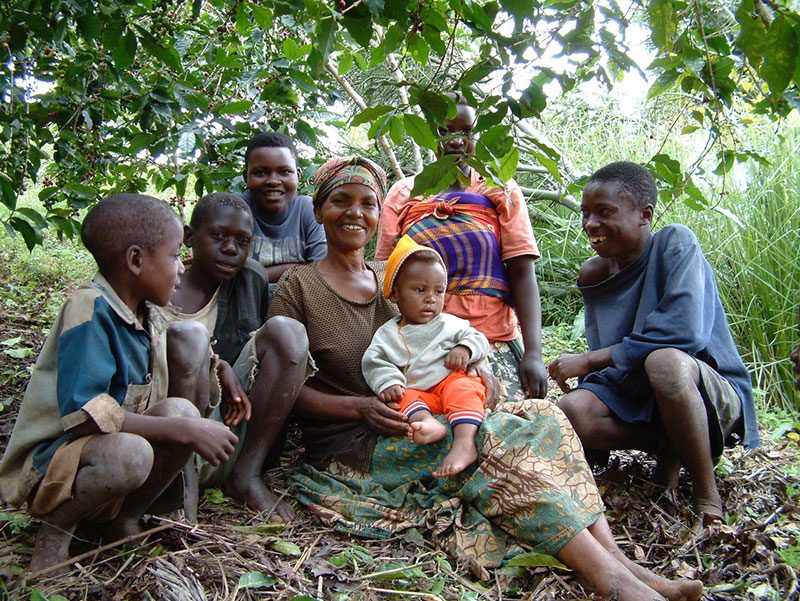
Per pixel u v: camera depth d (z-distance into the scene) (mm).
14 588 2141
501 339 3383
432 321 2988
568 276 6488
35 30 3150
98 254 2377
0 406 3615
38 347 4680
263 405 2898
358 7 2053
